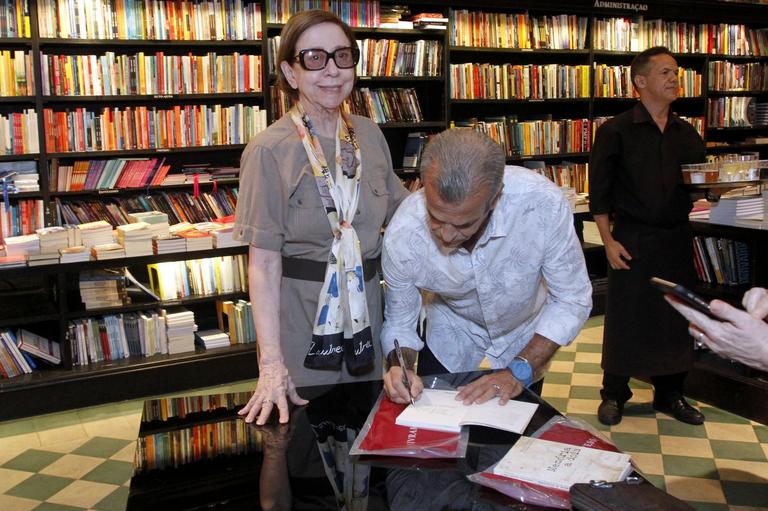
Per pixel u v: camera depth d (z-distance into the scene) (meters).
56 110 4.83
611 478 1.28
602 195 3.71
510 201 1.83
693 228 4.06
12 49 4.61
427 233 1.88
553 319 1.96
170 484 1.34
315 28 2.03
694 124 7.14
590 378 4.59
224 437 1.56
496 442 1.47
